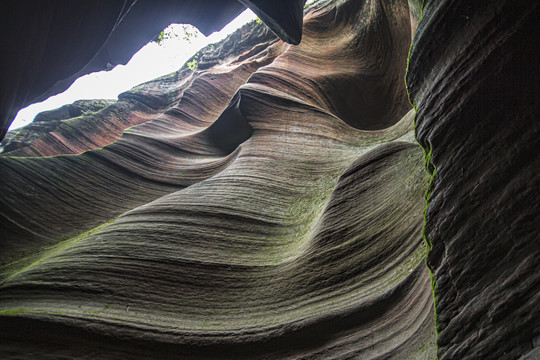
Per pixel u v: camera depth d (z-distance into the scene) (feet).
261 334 19.15
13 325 18.66
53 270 22.65
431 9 12.55
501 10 10.63
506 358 9.83
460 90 11.81
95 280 21.84
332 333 18.45
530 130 10.34
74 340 18.80
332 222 22.97
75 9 19.30
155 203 29.68
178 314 20.71
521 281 10.04
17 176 37.19
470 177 11.60
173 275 22.58
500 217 10.80
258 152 36.68
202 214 27.45
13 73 15.70
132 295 21.26
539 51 10.09
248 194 30.27
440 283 12.02
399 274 18.45
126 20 38.19
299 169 34.12
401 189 21.89
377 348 16.93
